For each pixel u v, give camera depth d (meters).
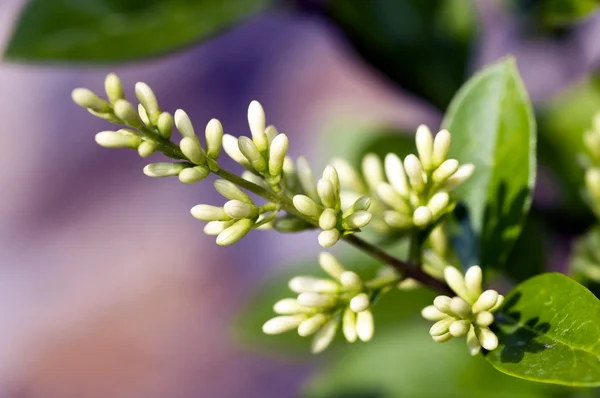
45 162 1.02
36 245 0.99
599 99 0.35
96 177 1.01
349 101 0.87
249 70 0.96
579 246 0.29
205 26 0.32
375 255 0.25
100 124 1.03
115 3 0.31
